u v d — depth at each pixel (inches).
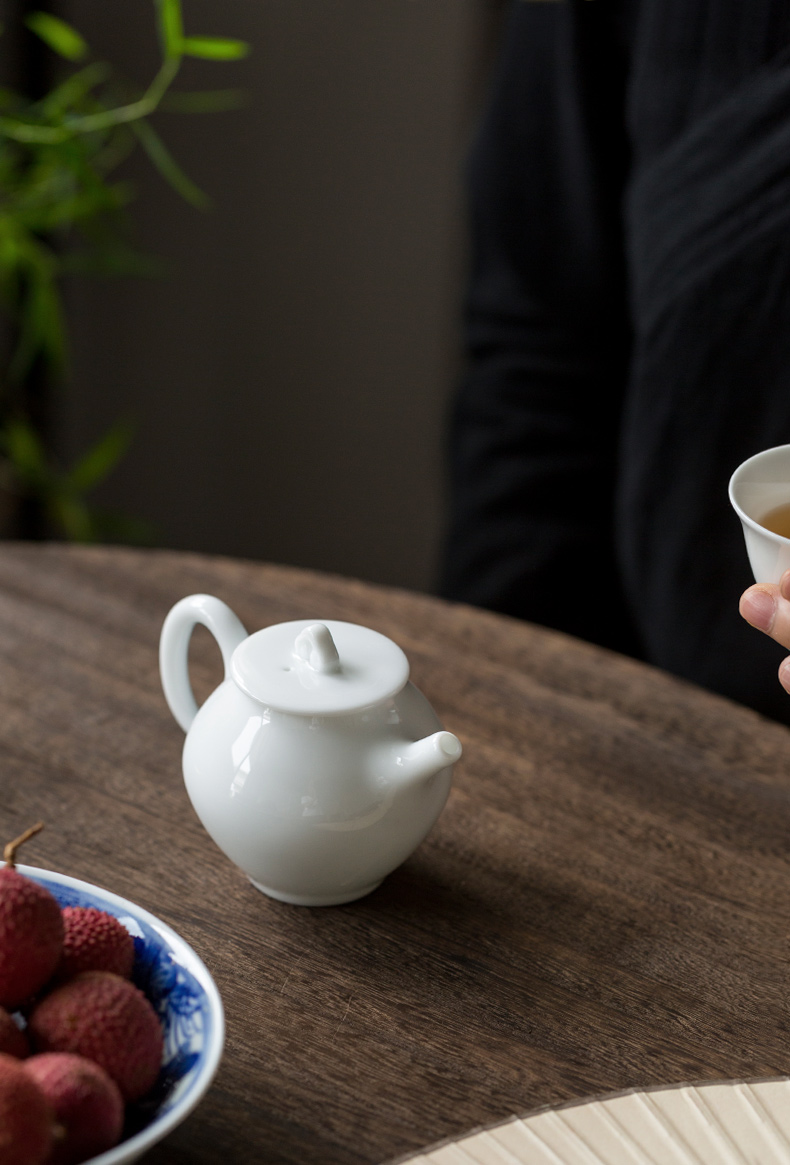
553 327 43.1
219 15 62.9
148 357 70.9
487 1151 23.9
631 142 41.1
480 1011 26.2
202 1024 23.9
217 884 28.0
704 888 28.3
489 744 31.0
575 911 27.8
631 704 32.4
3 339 65.4
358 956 26.9
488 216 44.1
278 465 73.0
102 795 29.4
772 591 25.7
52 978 24.0
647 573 40.2
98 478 74.5
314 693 26.4
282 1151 24.4
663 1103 24.6
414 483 71.6
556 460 42.8
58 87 64.6
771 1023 26.2
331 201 66.1
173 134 66.1
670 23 38.0
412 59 62.3
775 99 36.2
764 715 38.5
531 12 43.3
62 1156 22.5
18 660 32.5
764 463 26.1
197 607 27.8
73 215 53.6
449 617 34.7
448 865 28.5
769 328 37.0
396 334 68.3
